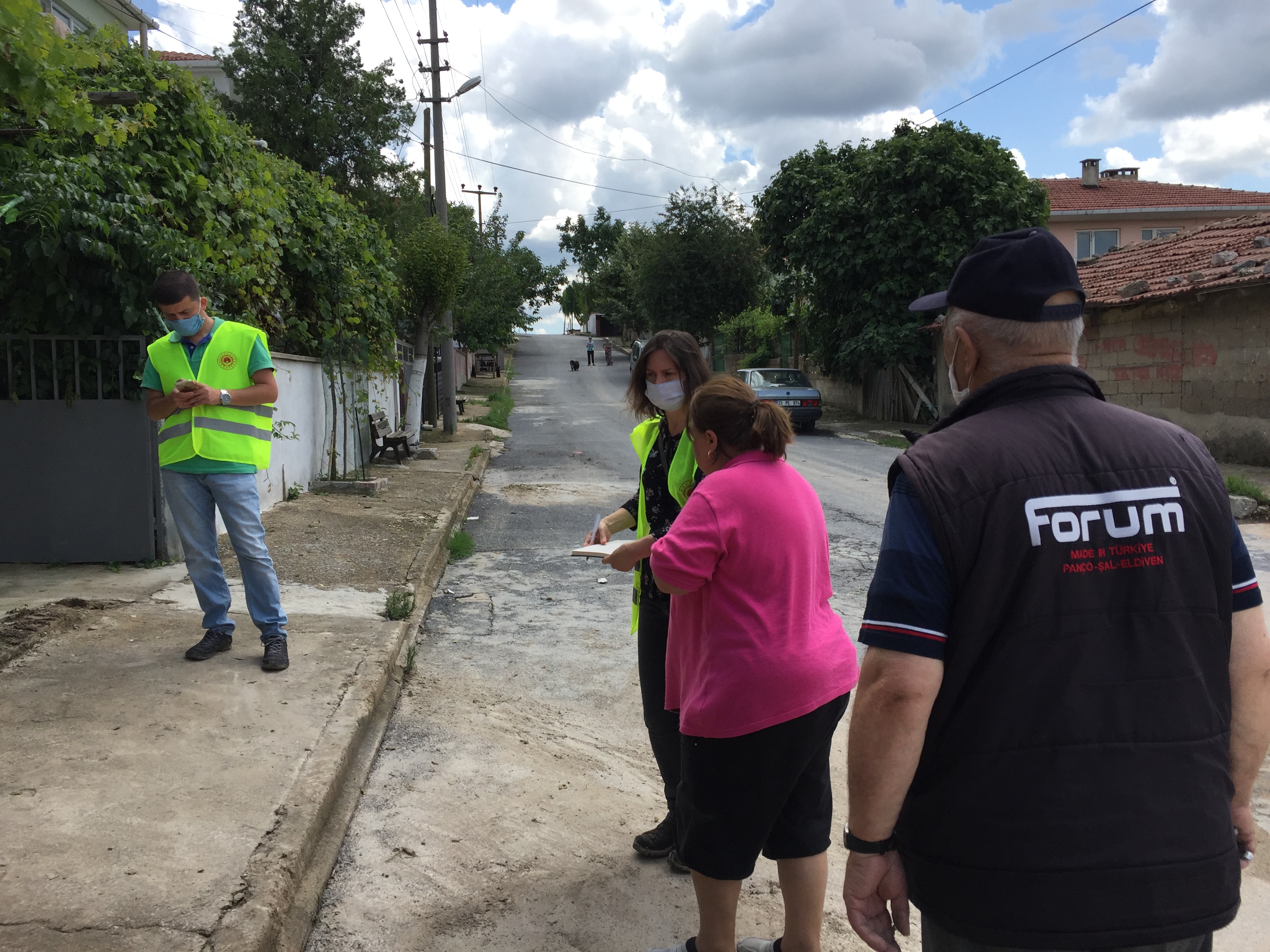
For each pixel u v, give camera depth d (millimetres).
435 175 20000
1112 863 1340
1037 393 1515
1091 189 34719
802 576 2262
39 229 5723
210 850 2654
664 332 2855
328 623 5152
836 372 26375
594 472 13930
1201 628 1423
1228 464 13211
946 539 1405
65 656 4266
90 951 2162
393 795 3439
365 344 12016
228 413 4172
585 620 5977
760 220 25359
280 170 9578
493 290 31875
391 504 9602
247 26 26672
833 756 3975
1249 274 12648
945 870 1427
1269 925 2740
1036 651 1381
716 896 2293
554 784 3590
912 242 20312
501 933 2623
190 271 6430
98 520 6180
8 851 2576
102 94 5887
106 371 6164
